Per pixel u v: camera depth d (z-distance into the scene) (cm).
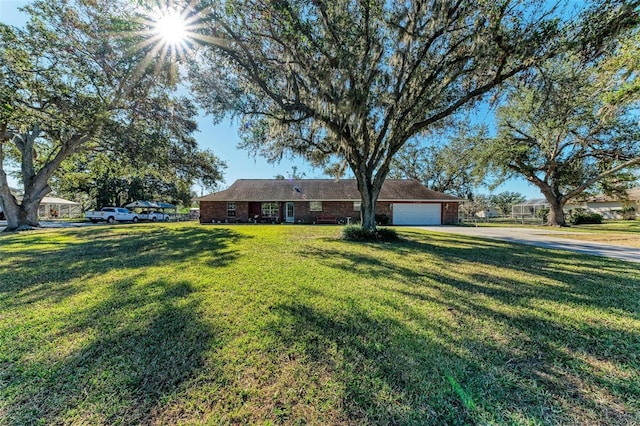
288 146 1055
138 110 1214
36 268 529
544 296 377
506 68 768
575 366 215
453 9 702
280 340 253
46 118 1001
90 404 174
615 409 170
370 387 190
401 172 3048
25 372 205
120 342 250
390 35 778
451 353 232
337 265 561
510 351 236
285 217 2214
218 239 978
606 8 586
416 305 341
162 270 513
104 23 895
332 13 707
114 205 3491
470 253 715
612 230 1516
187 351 234
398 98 840
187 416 165
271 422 161
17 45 938
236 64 807
